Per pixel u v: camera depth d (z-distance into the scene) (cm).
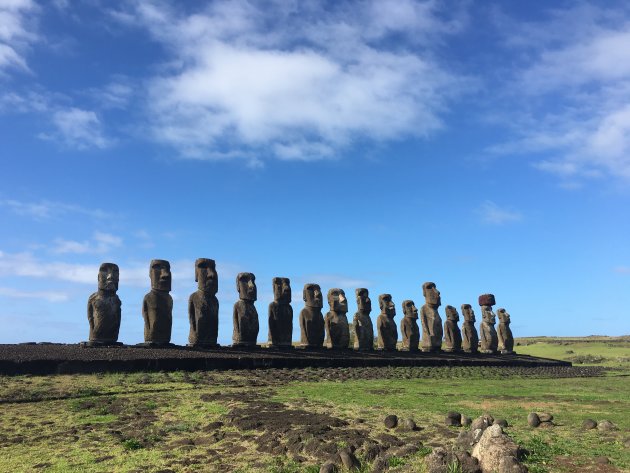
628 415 1694
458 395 2192
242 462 1180
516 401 2028
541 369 4269
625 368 4578
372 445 1203
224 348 3309
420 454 1148
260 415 1589
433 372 3438
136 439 1372
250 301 3569
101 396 1944
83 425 1521
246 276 3606
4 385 2033
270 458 1200
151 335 3075
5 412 1678
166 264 3212
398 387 2445
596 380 3284
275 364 3048
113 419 1598
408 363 3791
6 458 1230
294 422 1484
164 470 1137
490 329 5241
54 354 2438
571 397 2184
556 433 1386
